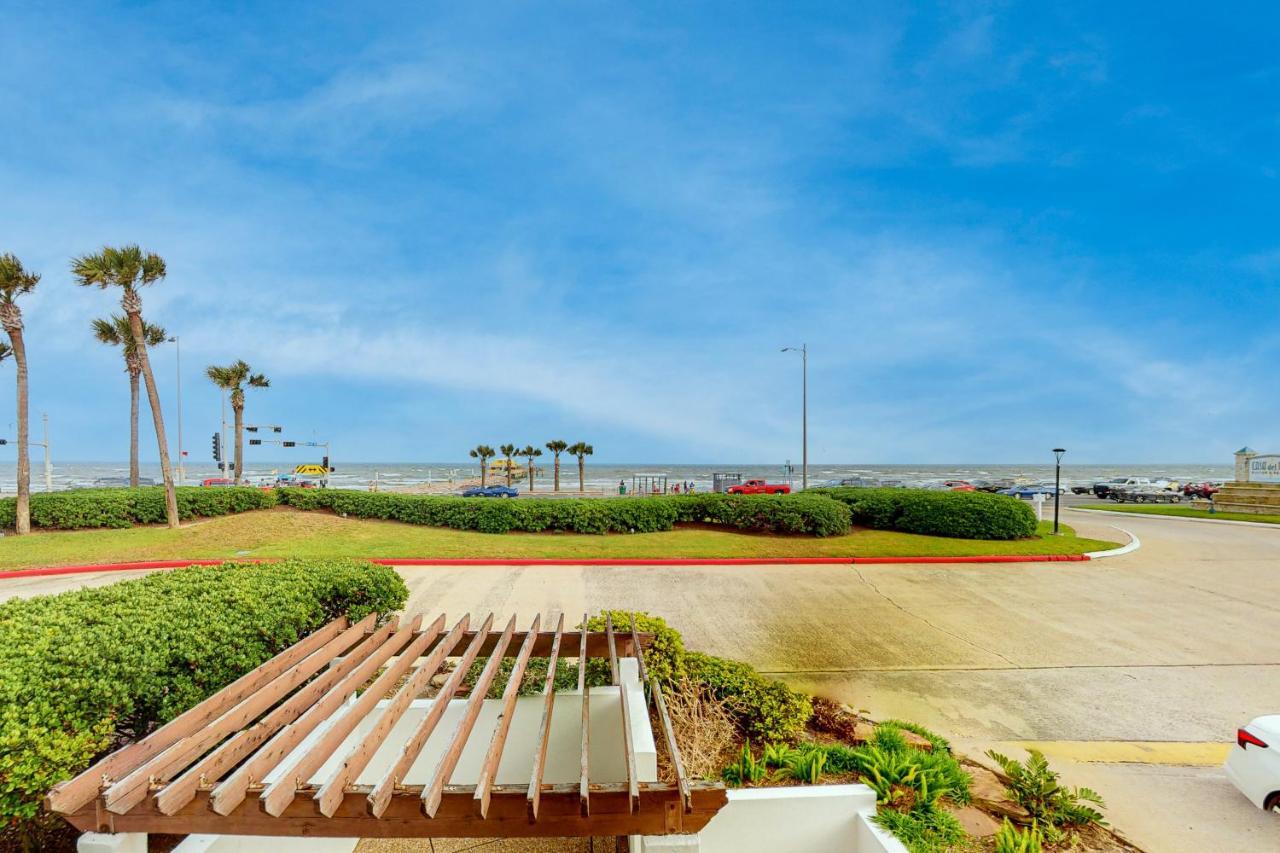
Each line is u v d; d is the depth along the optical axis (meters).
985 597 10.59
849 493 19.14
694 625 8.88
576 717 4.40
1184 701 6.30
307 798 2.30
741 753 4.46
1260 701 6.32
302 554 13.88
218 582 4.98
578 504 17.17
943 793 4.03
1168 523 20.73
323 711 3.02
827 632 8.59
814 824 3.63
